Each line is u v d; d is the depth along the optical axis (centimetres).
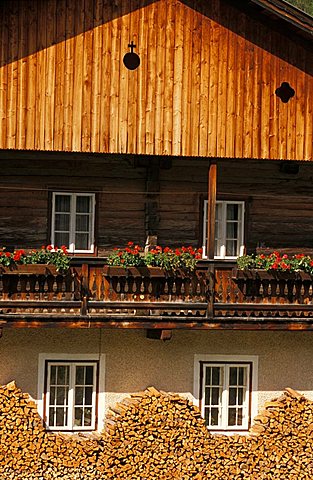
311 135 2494
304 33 2445
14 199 2622
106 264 2336
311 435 2450
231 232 2762
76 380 2498
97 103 2373
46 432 2430
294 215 2797
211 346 2558
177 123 2414
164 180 2705
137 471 2348
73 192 2658
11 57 2336
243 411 2578
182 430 2378
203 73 2430
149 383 2522
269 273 2414
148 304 2347
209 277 2388
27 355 2469
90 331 2498
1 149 2352
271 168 2780
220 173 2745
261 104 2464
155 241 2675
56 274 2305
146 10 2402
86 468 2330
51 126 2348
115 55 2384
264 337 2588
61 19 2359
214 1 2439
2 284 2292
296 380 2603
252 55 2461
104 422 2462
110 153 2391
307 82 2495
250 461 2406
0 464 2306
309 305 2433
